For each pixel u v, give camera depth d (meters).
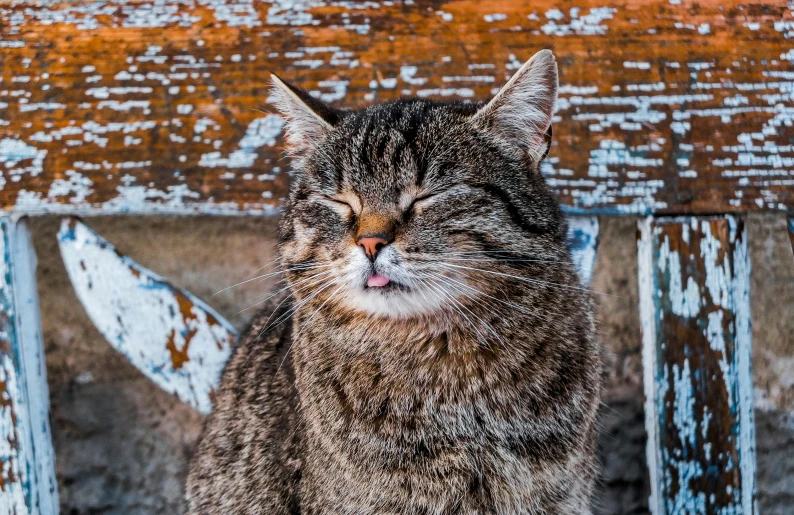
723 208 1.03
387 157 0.98
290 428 0.99
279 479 1.00
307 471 0.97
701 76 1.04
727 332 1.03
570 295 0.98
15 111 1.04
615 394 1.20
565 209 1.03
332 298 0.99
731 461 1.04
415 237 0.97
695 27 1.05
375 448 0.96
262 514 1.00
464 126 0.99
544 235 0.98
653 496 1.04
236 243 1.22
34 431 1.04
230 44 1.06
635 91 1.04
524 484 0.96
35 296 1.06
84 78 1.05
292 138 1.01
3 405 1.03
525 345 0.96
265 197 1.04
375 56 1.05
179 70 1.05
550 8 1.06
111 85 1.05
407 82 1.05
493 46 1.05
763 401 1.19
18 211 1.04
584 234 1.05
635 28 1.05
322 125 1.00
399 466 0.95
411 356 0.97
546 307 0.97
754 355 1.19
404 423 0.96
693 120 1.04
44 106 1.05
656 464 1.04
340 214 0.99
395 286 0.97
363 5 1.06
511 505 0.96
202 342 1.08
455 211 0.97
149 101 1.05
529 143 0.99
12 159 1.04
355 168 0.99
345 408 0.97
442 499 0.95
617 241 1.21
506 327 0.97
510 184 0.98
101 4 1.07
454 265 0.97
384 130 0.99
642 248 1.04
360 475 0.96
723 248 1.03
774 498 1.19
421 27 1.06
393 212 0.98
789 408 1.19
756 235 1.19
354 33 1.06
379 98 1.05
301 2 1.06
